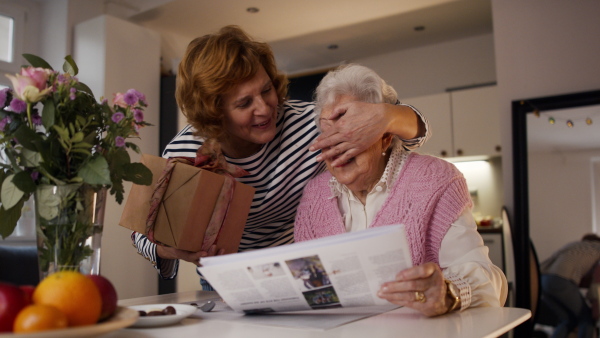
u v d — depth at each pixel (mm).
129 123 964
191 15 4016
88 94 971
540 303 3072
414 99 4562
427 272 826
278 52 4938
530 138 3240
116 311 760
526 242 3146
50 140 876
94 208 909
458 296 926
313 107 1467
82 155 900
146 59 3742
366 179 1200
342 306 885
